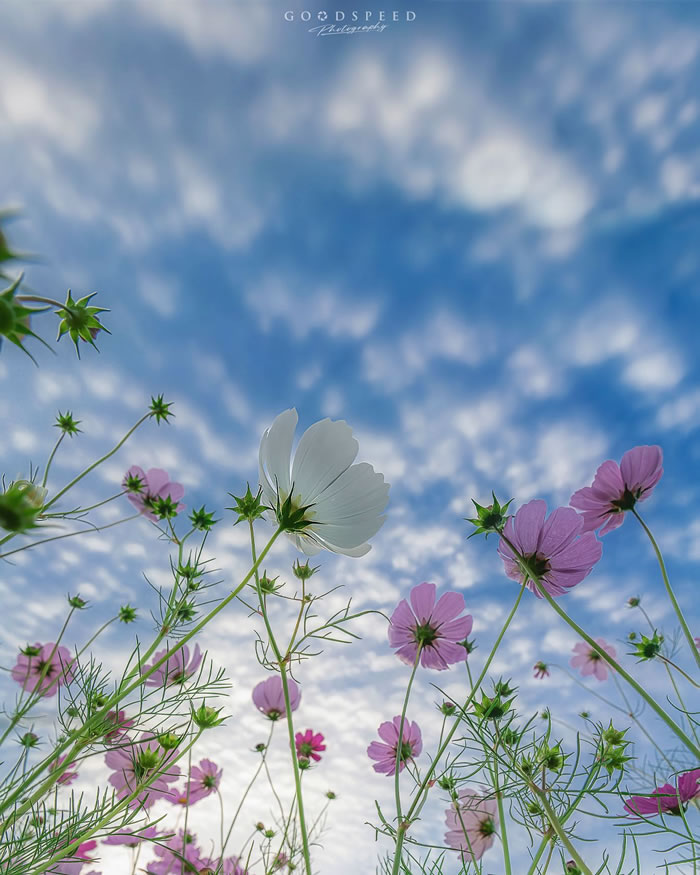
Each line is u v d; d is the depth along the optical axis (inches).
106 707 12.2
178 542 20.6
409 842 16.5
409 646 20.9
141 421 16.0
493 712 16.5
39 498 10.9
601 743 16.1
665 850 13.0
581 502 17.6
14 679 21.2
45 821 15.1
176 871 22.5
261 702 26.2
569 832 14.7
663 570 12.9
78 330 13.2
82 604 22.1
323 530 15.2
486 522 16.1
